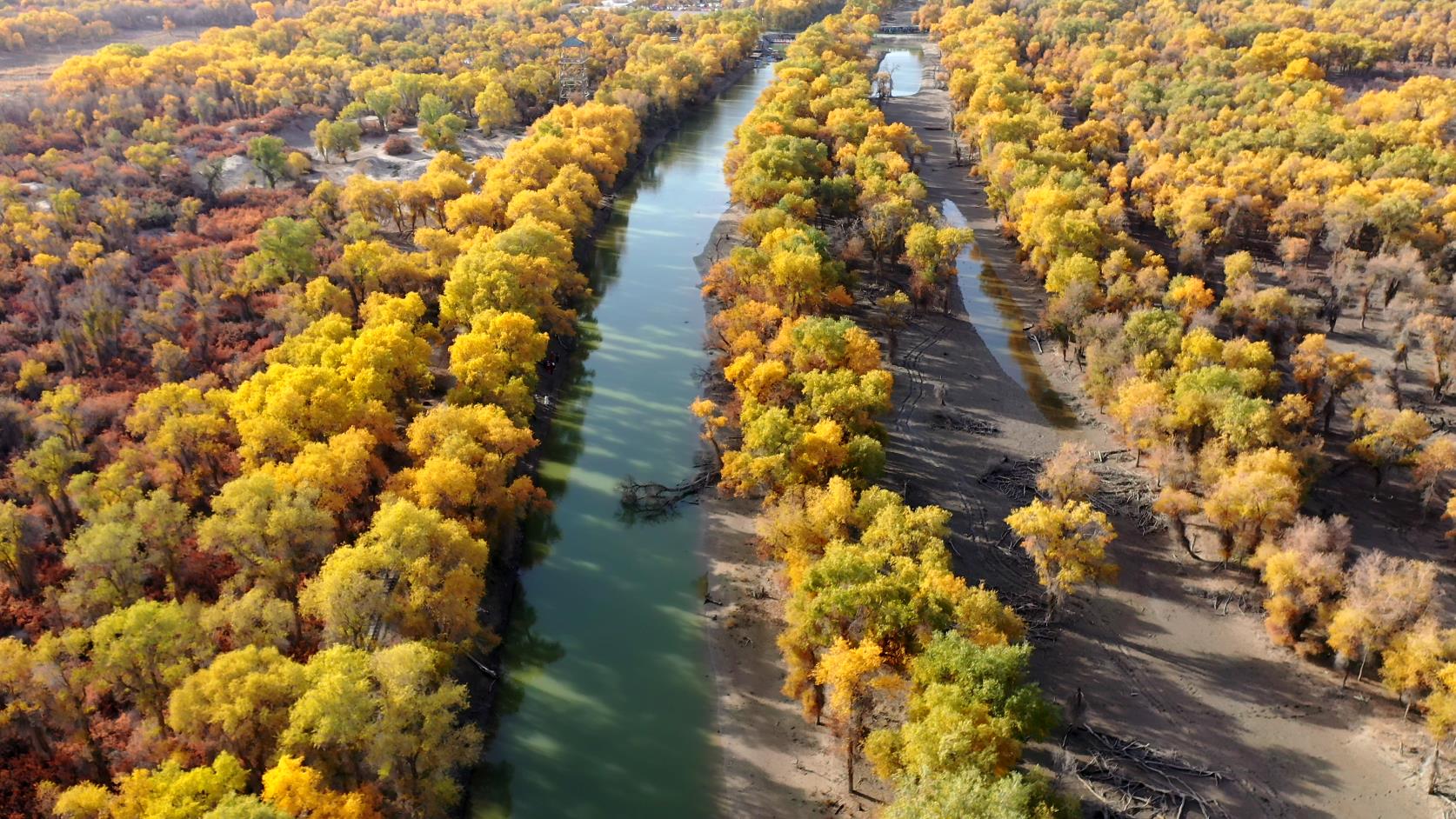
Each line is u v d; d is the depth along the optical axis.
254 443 103.31
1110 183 197.88
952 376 146.00
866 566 85.88
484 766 85.81
